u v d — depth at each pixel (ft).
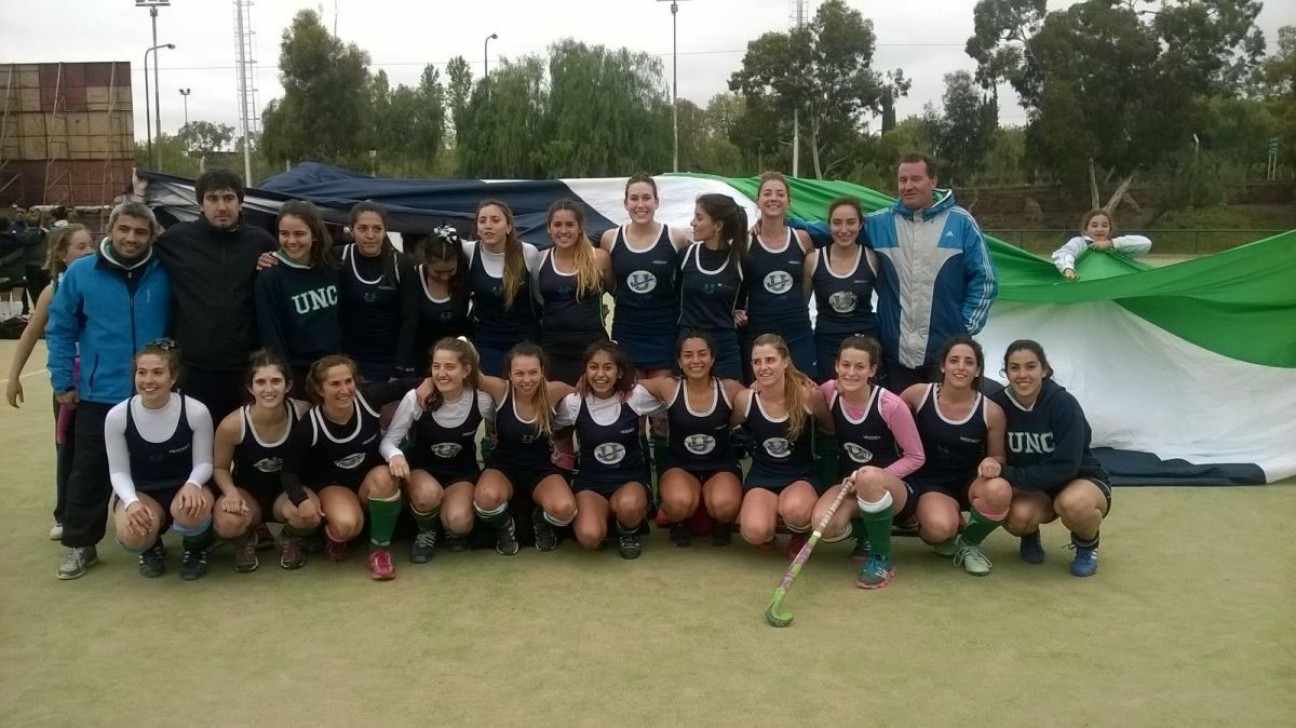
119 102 93.09
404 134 127.95
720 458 15.55
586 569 14.52
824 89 112.78
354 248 15.81
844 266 16.48
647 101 116.47
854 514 14.23
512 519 15.28
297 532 14.35
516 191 22.54
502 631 12.15
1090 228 22.65
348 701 10.31
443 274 16.07
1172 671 10.94
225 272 14.69
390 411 15.34
